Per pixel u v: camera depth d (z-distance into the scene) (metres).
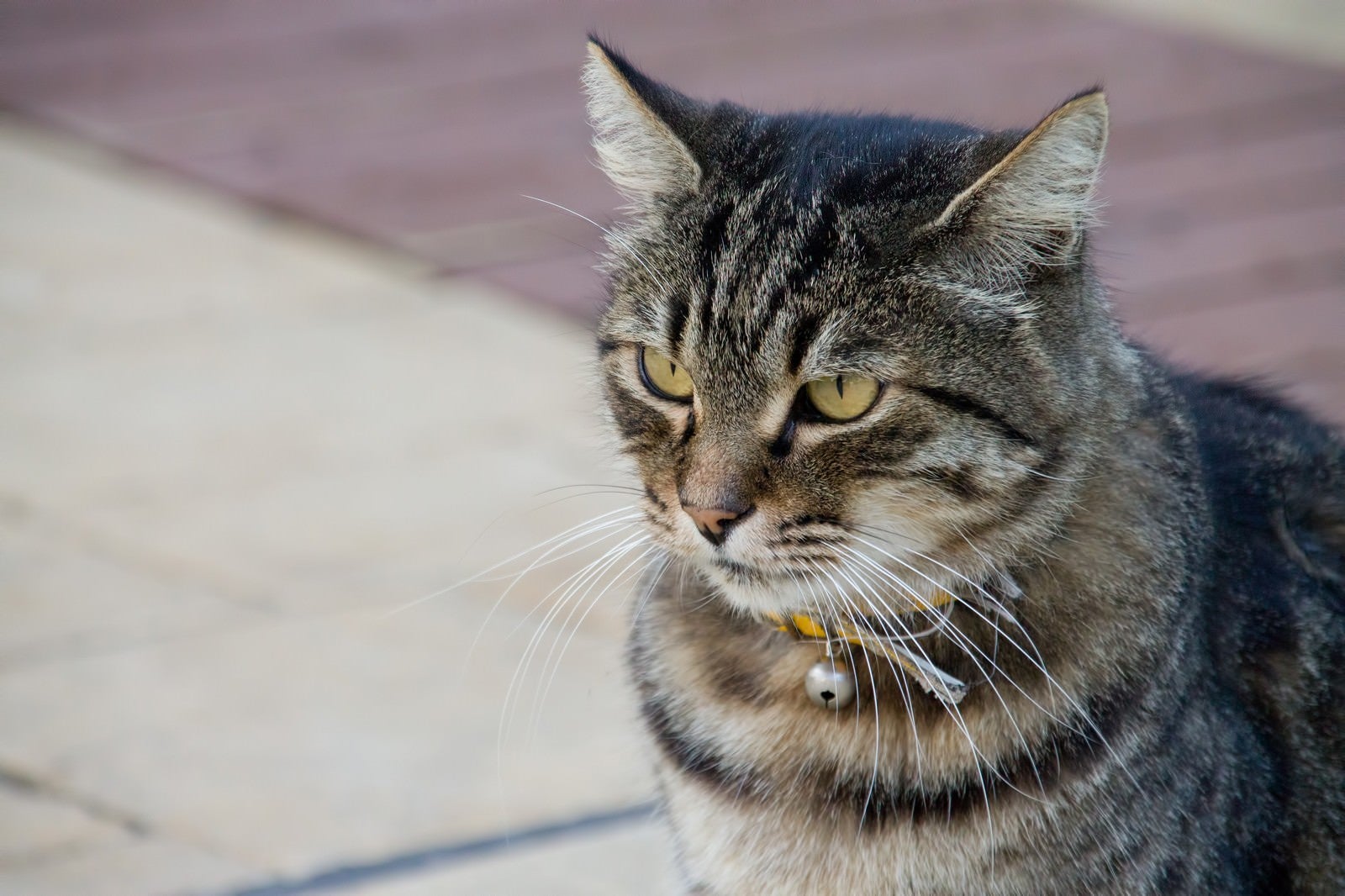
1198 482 3.81
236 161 9.34
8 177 9.13
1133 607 3.59
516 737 5.07
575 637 5.57
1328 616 3.93
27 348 7.48
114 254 8.38
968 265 3.56
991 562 3.61
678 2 11.74
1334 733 3.87
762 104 9.45
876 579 3.70
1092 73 10.34
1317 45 11.02
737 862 3.78
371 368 7.39
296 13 11.66
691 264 3.76
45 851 4.48
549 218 8.70
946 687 3.55
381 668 5.39
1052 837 3.55
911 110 9.20
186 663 5.37
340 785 4.84
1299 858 3.83
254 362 7.43
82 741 4.97
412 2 11.87
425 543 6.10
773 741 3.77
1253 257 8.23
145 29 11.27
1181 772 3.55
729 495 3.58
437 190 8.99
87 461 6.60
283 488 6.45
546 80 10.45
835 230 3.61
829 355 3.52
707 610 3.97
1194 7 11.74
